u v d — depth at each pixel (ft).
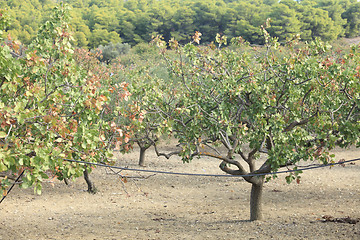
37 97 19.35
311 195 44.39
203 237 29.60
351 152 73.82
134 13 440.86
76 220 35.94
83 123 20.79
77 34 338.75
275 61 31.81
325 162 25.72
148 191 48.34
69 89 23.53
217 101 29.40
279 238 28.17
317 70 27.04
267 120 29.35
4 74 17.87
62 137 19.34
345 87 26.99
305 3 409.69
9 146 18.24
